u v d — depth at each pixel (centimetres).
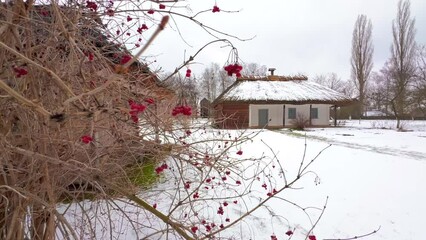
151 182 338
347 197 543
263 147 1101
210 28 194
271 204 489
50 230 216
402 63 3219
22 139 188
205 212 410
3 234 196
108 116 198
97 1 206
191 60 203
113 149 219
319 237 393
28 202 190
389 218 459
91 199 270
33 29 186
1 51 170
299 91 2425
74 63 182
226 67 155
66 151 198
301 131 1970
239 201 476
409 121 3114
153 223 357
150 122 227
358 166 788
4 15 176
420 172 729
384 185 620
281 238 381
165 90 263
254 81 2567
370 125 2611
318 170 740
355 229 421
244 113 2294
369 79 3941
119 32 227
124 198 323
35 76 174
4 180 178
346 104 2403
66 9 190
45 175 189
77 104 159
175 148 247
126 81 193
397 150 1085
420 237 403
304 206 495
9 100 174
